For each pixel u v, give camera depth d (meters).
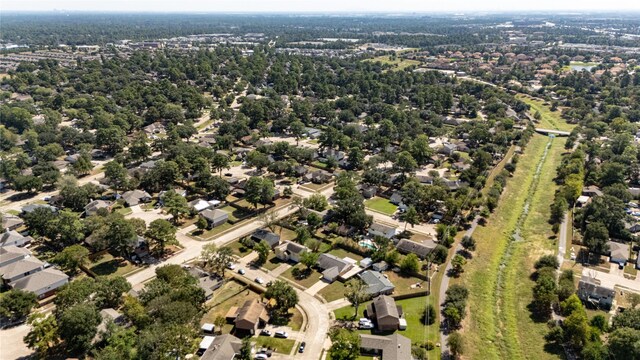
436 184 184.62
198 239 149.00
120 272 127.56
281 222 161.88
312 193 190.75
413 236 154.25
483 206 176.50
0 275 119.94
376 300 114.19
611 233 152.50
